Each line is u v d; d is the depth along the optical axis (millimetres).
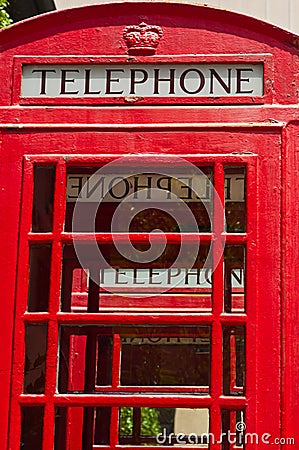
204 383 6805
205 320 3744
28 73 4043
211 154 3885
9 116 3986
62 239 3846
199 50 4004
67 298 4785
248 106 3941
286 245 3785
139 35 4027
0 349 3773
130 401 3721
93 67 4027
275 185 3848
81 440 5410
